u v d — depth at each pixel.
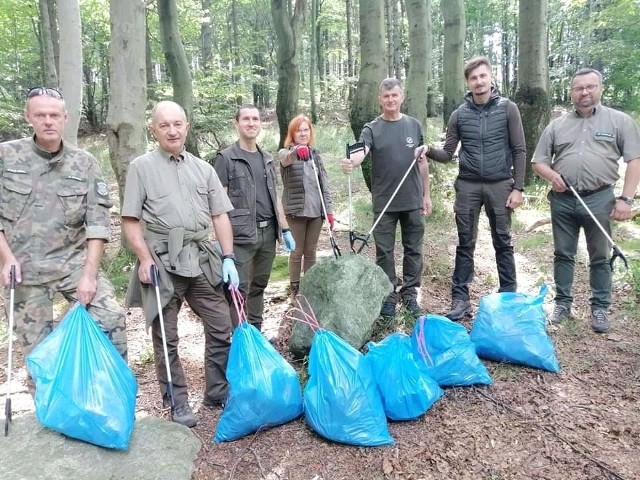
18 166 2.72
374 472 2.65
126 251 6.17
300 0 12.90
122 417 2.60
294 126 4.86
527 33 8.60
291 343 3.84
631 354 3.75
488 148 4.15
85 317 2.66
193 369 3.83
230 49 23.20
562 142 4.12
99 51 22.02
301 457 2.78
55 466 2.43
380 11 7.40
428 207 4.46
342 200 9.12
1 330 4.64
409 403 2.99
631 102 16.12
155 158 2.96
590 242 4.14
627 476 2.56
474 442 2.85
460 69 10.25
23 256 2.75
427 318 3.51
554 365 3.53
